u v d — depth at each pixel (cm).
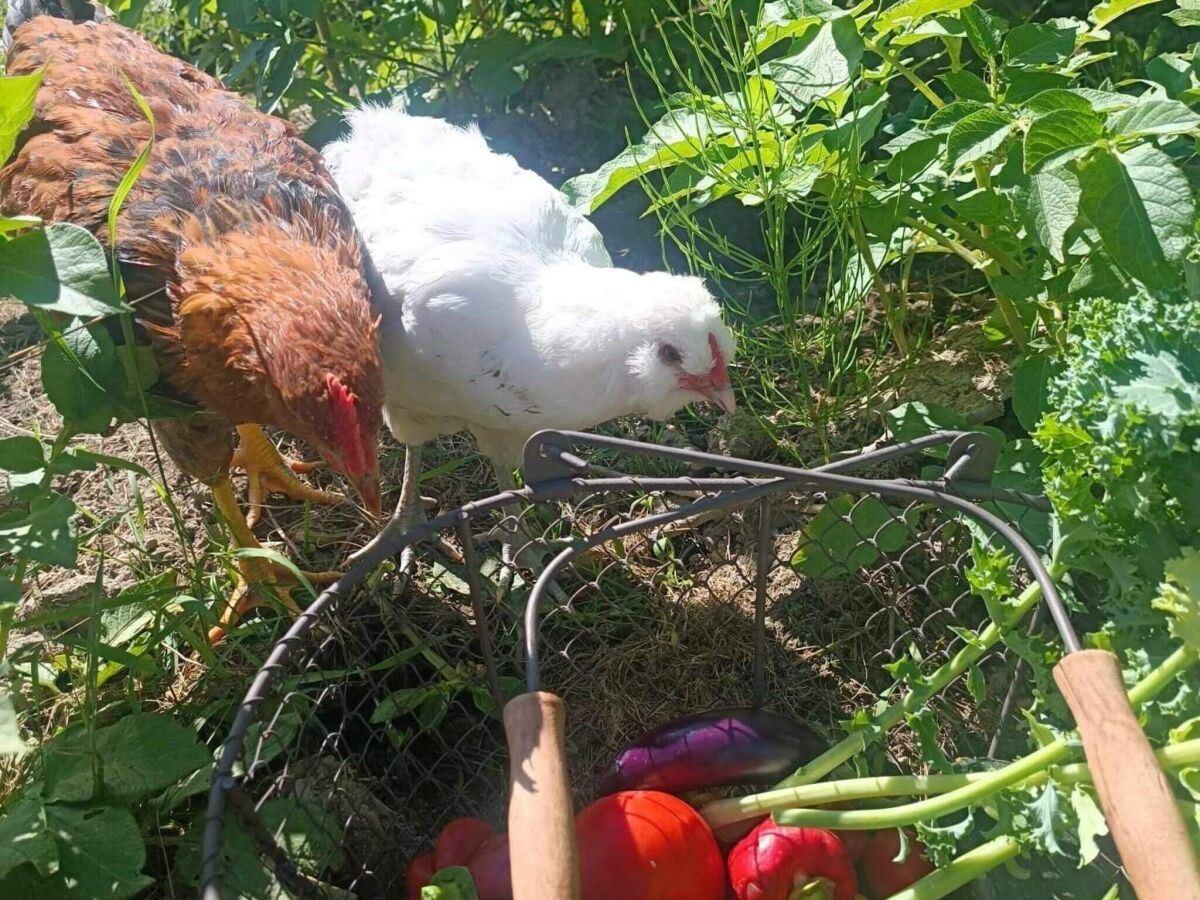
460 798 54
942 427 62
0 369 78
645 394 60
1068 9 84
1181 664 39
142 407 55
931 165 67
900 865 44
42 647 54
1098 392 41
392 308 60
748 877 42
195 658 60
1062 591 47
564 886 31
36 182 58
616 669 61
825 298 74
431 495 73
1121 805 31
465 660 61
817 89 65
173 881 49
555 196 66
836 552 57
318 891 44
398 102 84
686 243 84
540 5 94
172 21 98
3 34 73
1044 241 56
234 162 59
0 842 45
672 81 87
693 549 67
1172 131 53
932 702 56
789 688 60
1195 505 42
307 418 54
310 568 68
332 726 58
